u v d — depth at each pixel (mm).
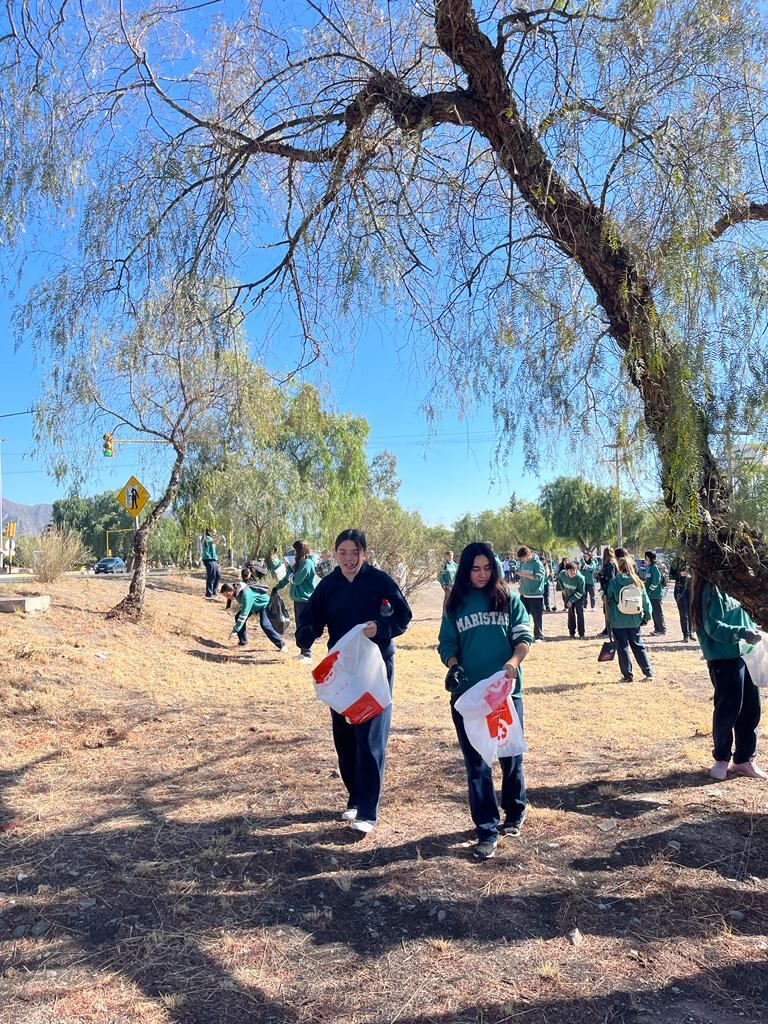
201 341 5977
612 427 4445
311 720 7996
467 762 4316
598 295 4582
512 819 4562
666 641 16328
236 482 18875
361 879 3920
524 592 16906
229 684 10602
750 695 5590
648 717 8266
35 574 17047
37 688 8375
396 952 3230
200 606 19500
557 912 3562
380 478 33281
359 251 5344
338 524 27953
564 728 7680
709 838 4410
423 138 5352
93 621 13234
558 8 5109
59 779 5625
